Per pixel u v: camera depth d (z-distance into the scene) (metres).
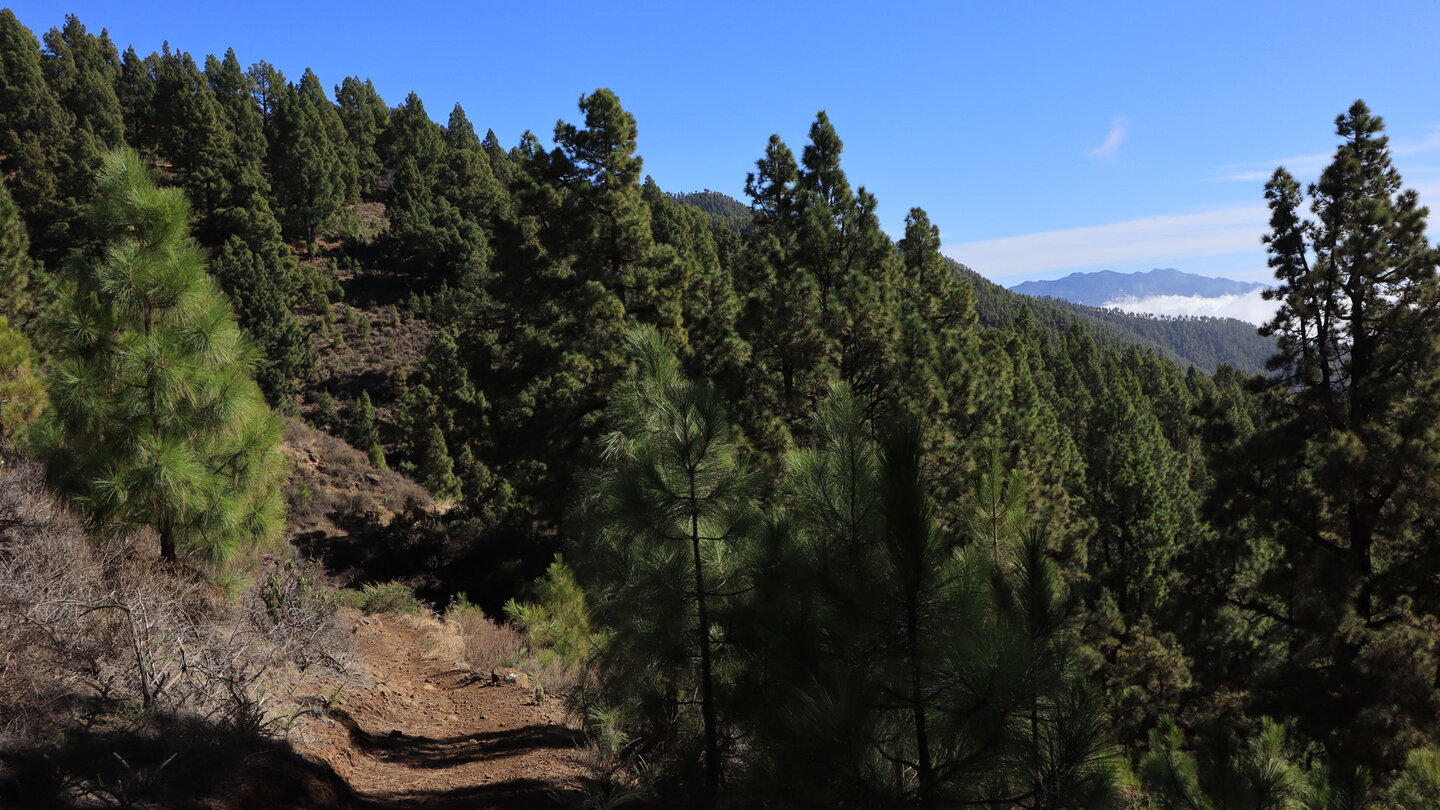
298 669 6.96
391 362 74.50
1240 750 4.62
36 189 79.88
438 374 61.16
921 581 3.31
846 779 3.16
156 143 108.88
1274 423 16.97
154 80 139.38
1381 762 12.30
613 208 23.34
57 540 5.45
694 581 5.06
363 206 117.25
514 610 10.38
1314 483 15.77
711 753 4.86
